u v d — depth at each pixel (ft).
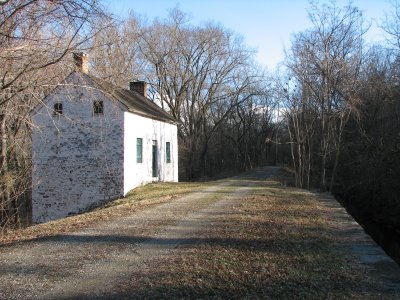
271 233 34.37
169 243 30.94
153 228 36.94
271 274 23.36
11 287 21.40
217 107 189.78
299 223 39.45
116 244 30.94
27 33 34.22
